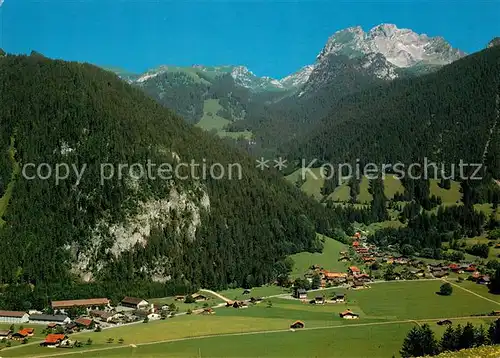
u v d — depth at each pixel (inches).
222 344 7322.8
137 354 6929.1
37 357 6865.2
